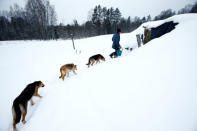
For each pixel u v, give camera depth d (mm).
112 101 1889
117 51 6781
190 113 1201
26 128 2143
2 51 12000
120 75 2576
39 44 16234
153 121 1300
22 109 2705
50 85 4461
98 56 6863
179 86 1605
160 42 3564
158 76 2004
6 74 6238
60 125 1788
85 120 1699
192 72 1750
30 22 31547
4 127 2791
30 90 3197
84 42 16344
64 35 36688
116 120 1515
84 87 2684
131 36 11570
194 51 2266
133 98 1771
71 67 5449
